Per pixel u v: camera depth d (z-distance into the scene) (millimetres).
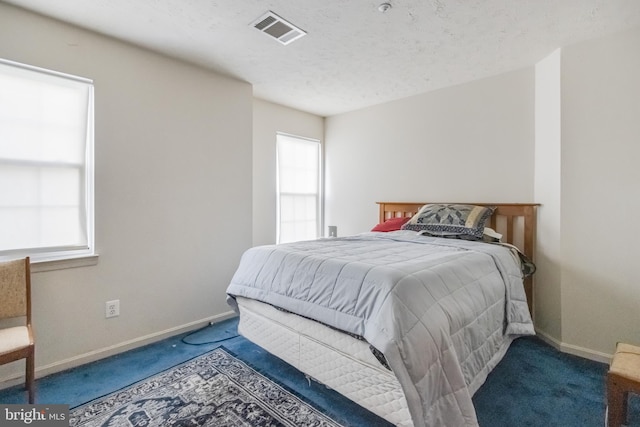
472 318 1581
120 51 2281
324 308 1578
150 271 2463
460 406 1283
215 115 2865
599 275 2205
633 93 2062
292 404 1681
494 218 2898
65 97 2088
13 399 1727
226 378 1934
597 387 1851
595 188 2207
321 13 1964
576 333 2295
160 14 1965
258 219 3748
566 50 2322
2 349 1500
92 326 2178
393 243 2404
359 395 1521
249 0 1831
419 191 3494
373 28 2139
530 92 2736
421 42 2322
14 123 1915
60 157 2078
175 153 2592
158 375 1970
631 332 2105
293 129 4078
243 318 2250
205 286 2812
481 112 3025
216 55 2537
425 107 3422
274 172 3893
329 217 4438
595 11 1906
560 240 2355
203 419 1560
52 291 2016
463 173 3152
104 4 1858
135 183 2369
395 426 1437
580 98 2258
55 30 2008
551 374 1999
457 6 1884
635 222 2074
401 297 1338
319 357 1700
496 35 2215
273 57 2572
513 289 2086
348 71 2871
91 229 2197
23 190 1954
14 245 1932
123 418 1565
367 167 3986
